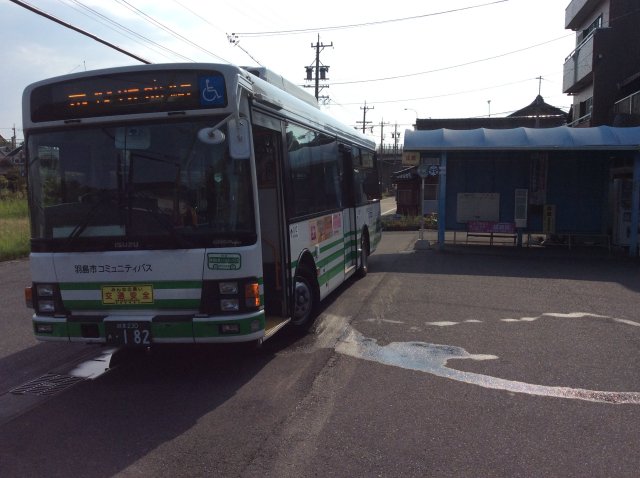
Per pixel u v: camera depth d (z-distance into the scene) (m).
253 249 4.95
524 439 3.99
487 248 16.19
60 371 5.74
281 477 3.49
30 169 5.22
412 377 5.32
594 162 15.93
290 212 6.27
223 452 3.84
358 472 3.54
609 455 3.74
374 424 4.26
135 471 3.60
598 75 21.92
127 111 4.99
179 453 3.84
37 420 4.47
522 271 12.02
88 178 5.07
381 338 6.69
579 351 6.14
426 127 38.38
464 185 16.89
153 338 4.91
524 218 16.22
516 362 5.75
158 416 4.50
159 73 4.93
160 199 4.96
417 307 8.42
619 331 6.98
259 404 4.70
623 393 4.89
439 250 15.73
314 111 7.71
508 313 8.00
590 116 22.88
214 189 4.91
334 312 8.10
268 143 6.09
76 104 5.07
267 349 6.30
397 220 25.03
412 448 3.86
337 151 8.83
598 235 15.66
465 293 9.52
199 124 4.94
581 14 25.56
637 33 21.64
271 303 6.20
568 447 3.87
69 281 5.10
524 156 16.41
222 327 4.85
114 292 5.02
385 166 76.81
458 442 3.95
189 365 5.81
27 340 7.00
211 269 4.88
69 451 3.90
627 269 12.35
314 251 7.20
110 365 5.90
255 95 5.25
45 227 5.18
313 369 5.58
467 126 38.12
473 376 5.33
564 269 12.32
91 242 5.03
